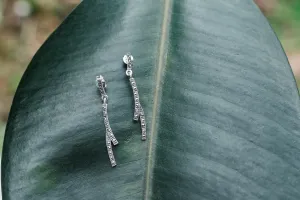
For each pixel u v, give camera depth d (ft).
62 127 0.81
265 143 0.78
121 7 0.88
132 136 0.80
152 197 0.76
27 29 2.91
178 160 0.78
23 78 0.81
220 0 0.88
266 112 0.80
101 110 0.83
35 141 0.80
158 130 0.80
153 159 0.78
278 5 2.91
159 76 0.83
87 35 0.86
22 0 2.96
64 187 0.78
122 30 0.87
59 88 0.83
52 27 2.97
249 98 0.81
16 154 0.78
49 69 0.84
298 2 2.91
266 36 0.84
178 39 0.85
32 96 0.82
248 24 0.86
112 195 0.77
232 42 0.85
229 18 0.87
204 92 0.82
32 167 0.78
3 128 2.13
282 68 0.82
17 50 2.82
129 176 0.78
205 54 0.84
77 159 0.80
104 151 0.80
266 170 0.77
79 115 0.82
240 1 0.88
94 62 0.85
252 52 0.84
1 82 2.66
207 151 0.78
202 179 0.76
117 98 0.83
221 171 0.77
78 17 0.86
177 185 0.76
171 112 0.81
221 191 0.76
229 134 0.79
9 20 2.92
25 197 0.76
